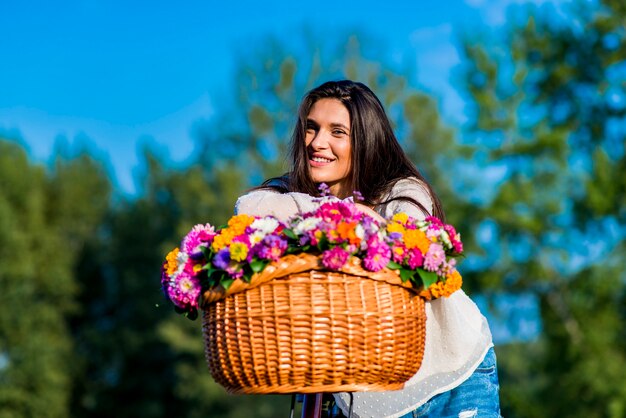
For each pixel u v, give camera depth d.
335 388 2.91
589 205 17.66
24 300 27.62
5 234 27.56
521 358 22.12
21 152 31.03
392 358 2.96
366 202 3.67
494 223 18.86
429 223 3.16
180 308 3.13
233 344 2.96
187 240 3.11
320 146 3.71
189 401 29.03
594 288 17.39
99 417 29.59
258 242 2.90
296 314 2.89
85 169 33.47
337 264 2.86
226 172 27.45
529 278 18.30
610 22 18.72
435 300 3.46
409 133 25.47
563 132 18.61
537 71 19.31
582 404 17.22
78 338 31.12
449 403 3.55
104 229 33.09
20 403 26.77
